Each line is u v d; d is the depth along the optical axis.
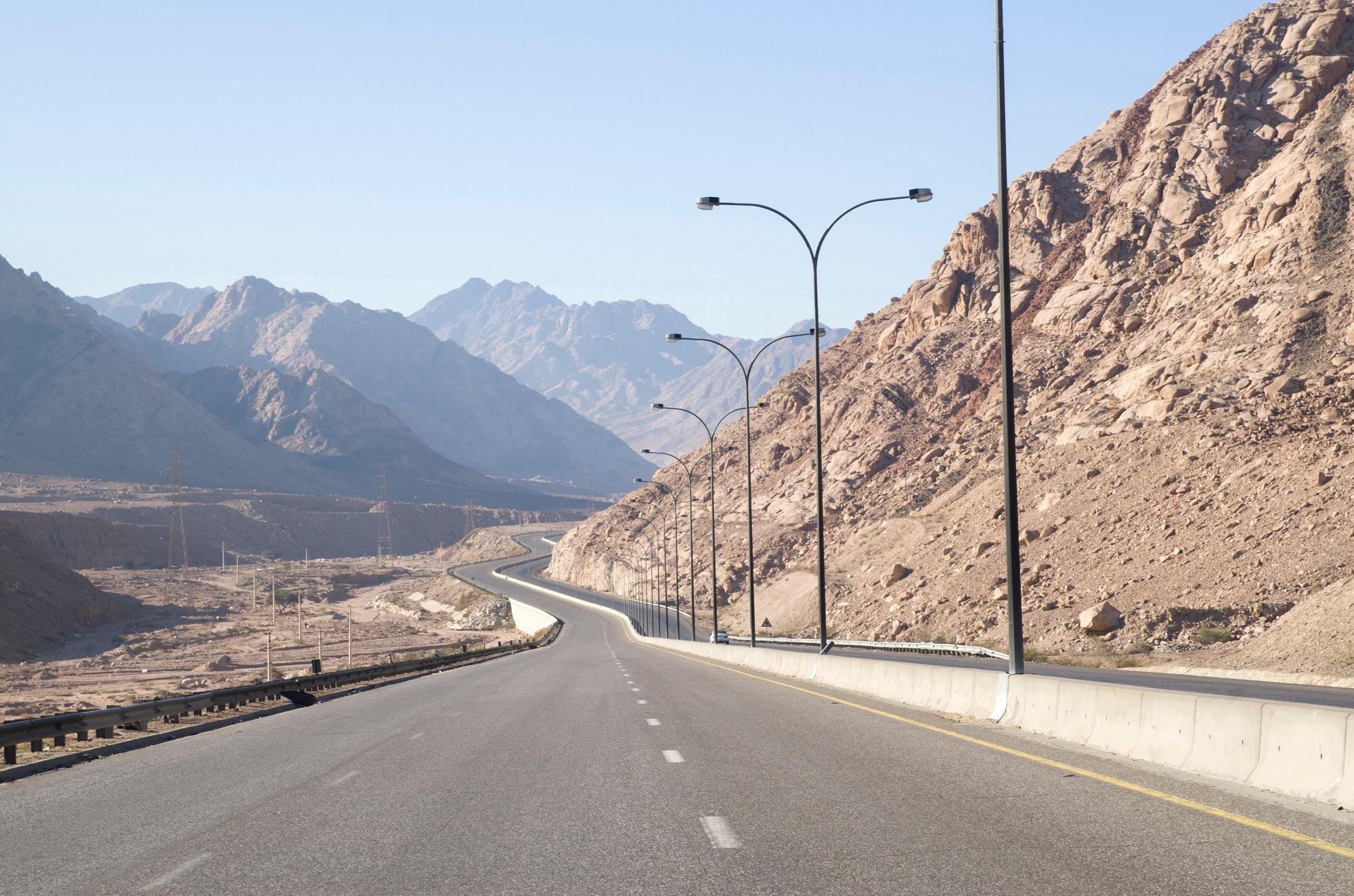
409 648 129.25
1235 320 84.50
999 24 21.84
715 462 162.50
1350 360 72.00
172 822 12.16
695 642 71.25
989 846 9.57
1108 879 8.27
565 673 47.62
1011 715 19.66
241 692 30.41
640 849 9.94
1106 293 110.56
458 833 10.95
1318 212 88.88
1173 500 64.56
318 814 12.33
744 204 45.62
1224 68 119.94
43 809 13.54
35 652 129.75
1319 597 42.53
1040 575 65.06
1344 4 117.69
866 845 9.80
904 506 103.94
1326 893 7.68
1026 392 107.12
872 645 71.81
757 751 17.02
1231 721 13.09
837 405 136.88
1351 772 10.94
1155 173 116.88
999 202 21.23
